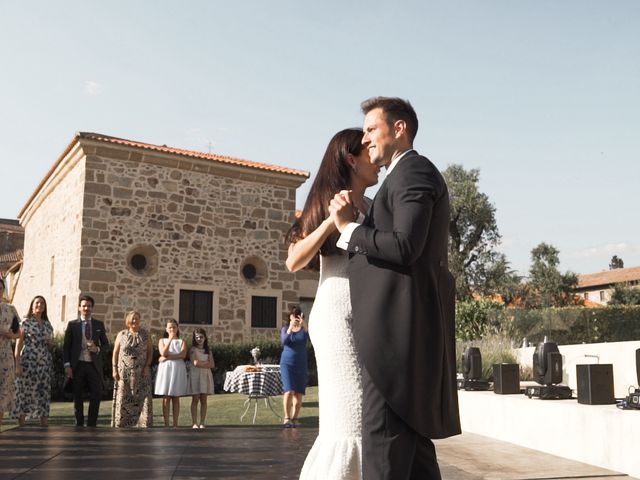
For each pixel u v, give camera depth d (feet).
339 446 6.24
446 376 6.08
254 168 58.59
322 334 6.56
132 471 15.64
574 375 29.09
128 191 52.90
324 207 6.93
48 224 64.28
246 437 22.29
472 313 58.18
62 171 57.31
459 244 96.73
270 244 59.57
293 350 26.58
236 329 56.44
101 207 51.55
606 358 28.43
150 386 27.63
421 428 5.70
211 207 56.80
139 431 24.34
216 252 56.54
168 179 54.90
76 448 19.52
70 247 53.57
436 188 5.98
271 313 59.00
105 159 52.16
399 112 6.58
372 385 5.87
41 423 27.25
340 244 6.06
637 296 126.62
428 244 6.02
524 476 15.11
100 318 50.31
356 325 5.93
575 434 17.25
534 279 116.88
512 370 22.07
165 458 17.65
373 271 5.97
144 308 52.39
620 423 15.42
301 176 61.00
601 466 16.16
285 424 26.25
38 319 27.76
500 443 20.39
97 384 27.61
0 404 24.88
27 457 17.74
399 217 5.79
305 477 6.43
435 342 5.90
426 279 5.94
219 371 52.06
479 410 22.72
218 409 35.86
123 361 27.09
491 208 97.40
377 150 6.58
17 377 26.66
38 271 68.59
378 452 5.73
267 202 59.88
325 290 6.66
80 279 50.01
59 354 45.09
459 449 19.21
